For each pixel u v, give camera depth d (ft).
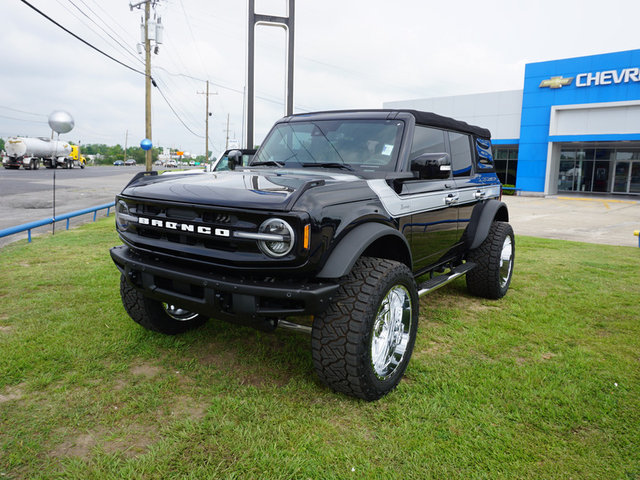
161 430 8.05
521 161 94.07
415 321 10.29
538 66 89.40
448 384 10.01
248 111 35.91
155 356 11.04
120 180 102.73
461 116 101.04
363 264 9.19
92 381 9.73
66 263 20.71
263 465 7.19
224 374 10.20
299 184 8.87
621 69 79.51
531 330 13.47
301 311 7.99
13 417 8.37
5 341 11.63
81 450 7.53
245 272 8.20
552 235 38.81
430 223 12.25
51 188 74.54
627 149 92.27
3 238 28.78
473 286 16.44
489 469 7.27
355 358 8.44
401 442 7.88
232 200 8.09
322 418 8.54
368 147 11.72
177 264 9.09
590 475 7.17
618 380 10.32
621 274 21.33
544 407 9.06
